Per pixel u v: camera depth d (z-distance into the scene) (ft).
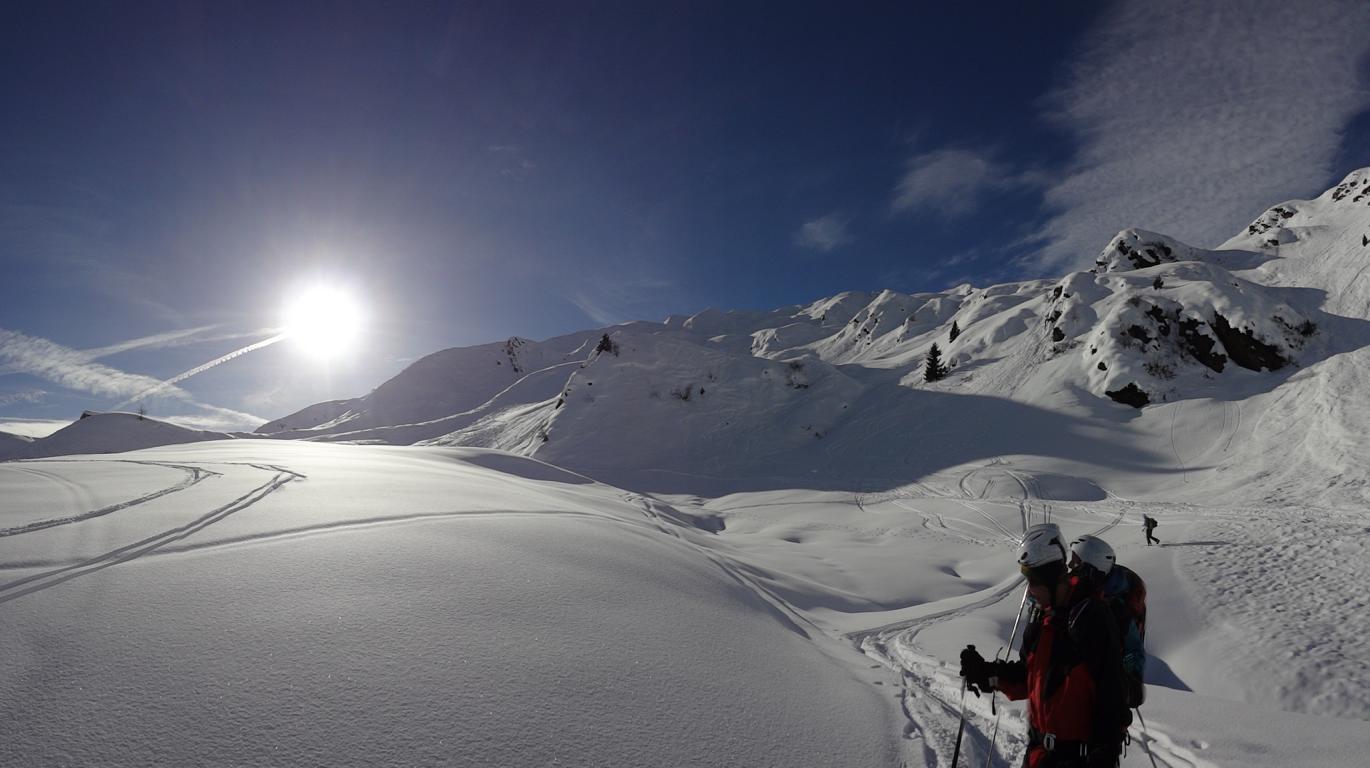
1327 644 38.04
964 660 10.37
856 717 16.66
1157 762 14.46
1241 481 119.24
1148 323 196.54
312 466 50.80
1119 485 138.00
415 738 12.12
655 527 62.95
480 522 30.78
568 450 210.79
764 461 203.21
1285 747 14.49
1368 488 93.20
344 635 15.69
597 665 16.51
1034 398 200.75
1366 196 286.66
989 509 118.52
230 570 19.40
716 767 13.11
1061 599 9.13
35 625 14.85
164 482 37.52
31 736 10.79
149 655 13.80
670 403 236.43
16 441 533.55
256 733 11.55
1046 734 8.70
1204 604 47.26
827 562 72.64
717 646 20.22
